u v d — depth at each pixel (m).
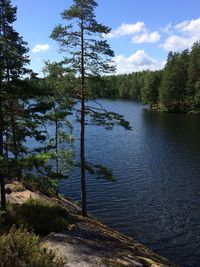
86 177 40.69
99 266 13.23
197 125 83.75
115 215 29.38
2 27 18.22
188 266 21.45
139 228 26.80
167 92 118.88
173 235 25.61
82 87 22.09
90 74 21.91
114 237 19.75
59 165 27.02
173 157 50.62
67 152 26.92
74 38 21.33
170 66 121.00
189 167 44.84
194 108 111.00
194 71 112.44
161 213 29.75
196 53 113.56
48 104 16.83
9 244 8.83
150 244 24.16
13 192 24.14
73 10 20.58
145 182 38.66
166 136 68.94
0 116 16.05
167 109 120.12
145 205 31.67
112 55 21.73
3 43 15.72
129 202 32.47
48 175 16.16
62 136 27.28
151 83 133.62
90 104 159.25
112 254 15.25
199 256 22.66
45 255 8.73
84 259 13.57
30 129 17.33
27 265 8.17
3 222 14.28
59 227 16.58
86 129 83.69
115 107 145.25
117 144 62.19
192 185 37.44
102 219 28.41
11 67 15.93
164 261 19.98
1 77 15.65
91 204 32.03
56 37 21.30
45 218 16.78
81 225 18.92
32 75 16.80
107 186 37.31
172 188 36.47
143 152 54.53
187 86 113.75
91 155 52.69
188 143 61.00
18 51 16.50
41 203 19.17
